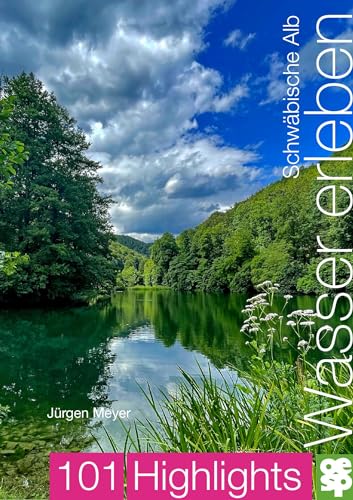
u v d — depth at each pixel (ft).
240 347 35.81
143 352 35.37
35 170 77.61
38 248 75.00
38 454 14.29
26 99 79.10
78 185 83.82
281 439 6.05
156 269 212.02
